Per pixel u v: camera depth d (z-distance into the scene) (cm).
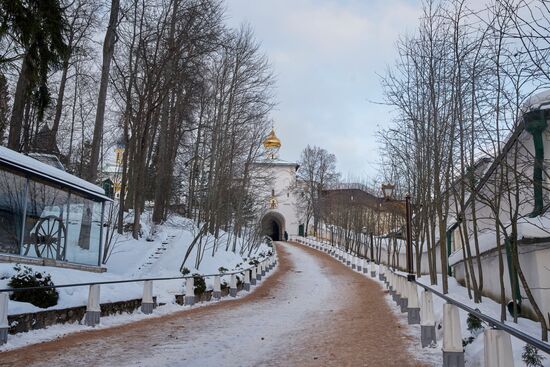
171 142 3916
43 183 1645
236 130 3856
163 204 3856
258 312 1728
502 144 1170
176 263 2747
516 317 1257
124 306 1481
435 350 1007
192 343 1073
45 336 1075
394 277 2103
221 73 3994
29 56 1695
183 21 2652
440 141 1773
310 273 3866
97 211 1997
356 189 6038
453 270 2558
